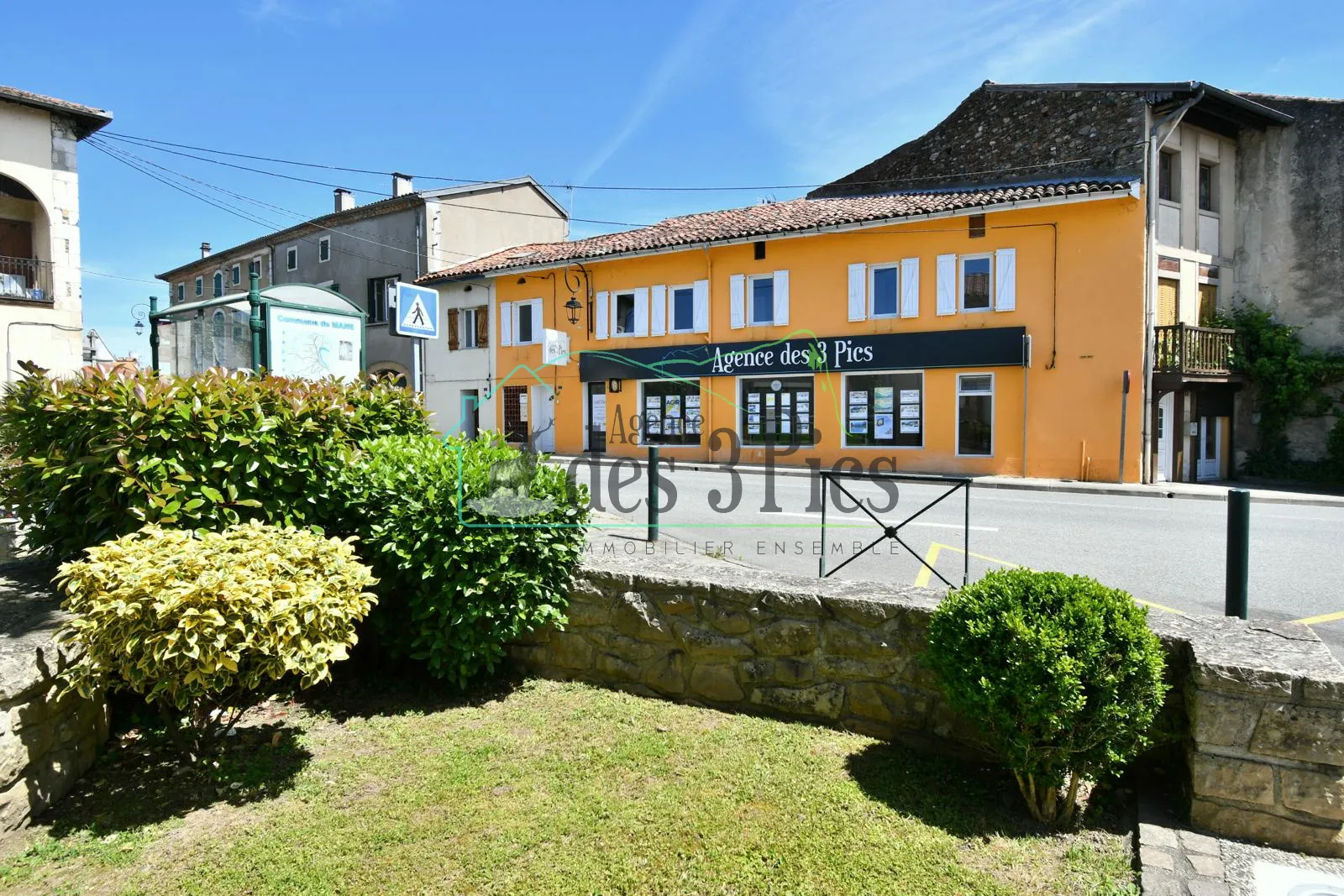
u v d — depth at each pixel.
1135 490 13.11
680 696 3.88
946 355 15.66
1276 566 7.11
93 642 2.74
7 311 17.67
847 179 21.31
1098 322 14.53
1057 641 2.57
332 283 27.86
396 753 3.36
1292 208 17.05
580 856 2.56
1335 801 2.44
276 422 3.82
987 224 15.39
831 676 3.51
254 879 2.46
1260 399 17.06
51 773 2.90
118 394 3.47
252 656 2.84
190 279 37.28
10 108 17.56
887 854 2.56
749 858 2.54
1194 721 2.61
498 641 3.96
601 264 20.06
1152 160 14.71
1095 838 2.66
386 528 3.82
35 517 3.94
